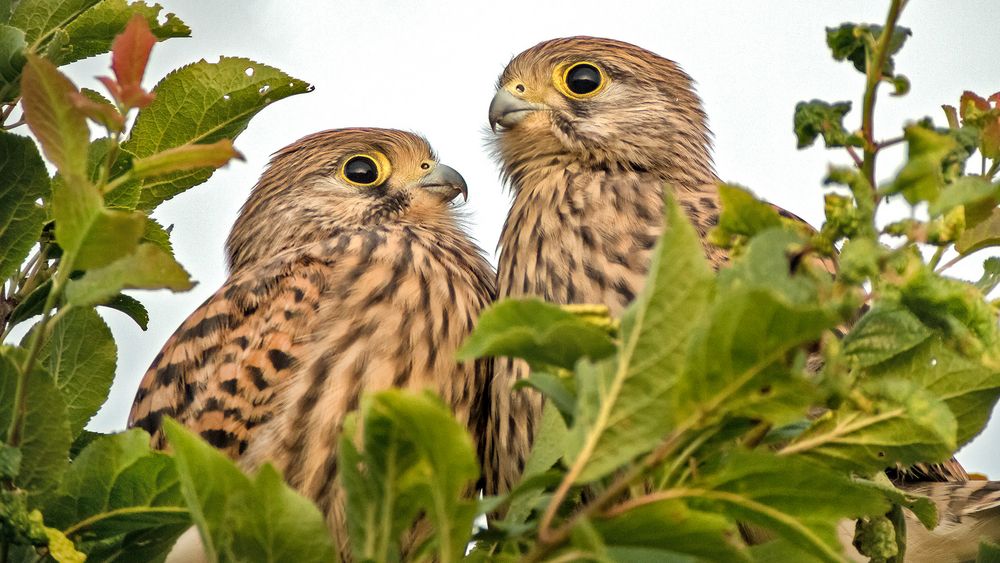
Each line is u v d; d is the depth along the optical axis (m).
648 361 3.88
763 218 4.33
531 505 4.97
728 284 3.87
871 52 4.37
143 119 7.61
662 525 3.95
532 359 4.29
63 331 6.75
